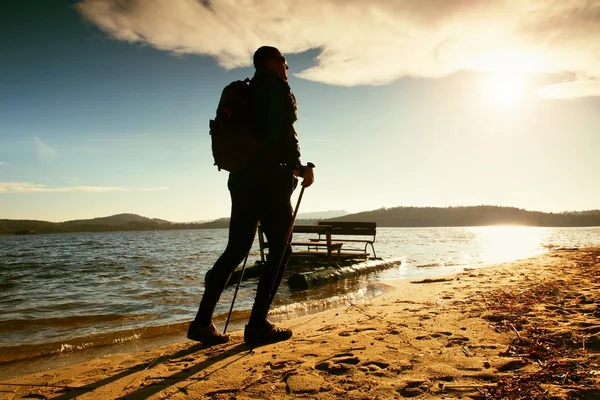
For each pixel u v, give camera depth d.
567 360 2.30
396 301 5.17
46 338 4.50
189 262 17.19
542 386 1.96
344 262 12.48
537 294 4.65
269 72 2.92
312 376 2.30
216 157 2.83
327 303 6.19
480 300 4.57
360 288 7.86
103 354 3.76
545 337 2.81
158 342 4.17
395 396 1.97
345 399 1.98
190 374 2.48
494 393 1.92
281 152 2.85
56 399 2.22
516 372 2.20
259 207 2.91
